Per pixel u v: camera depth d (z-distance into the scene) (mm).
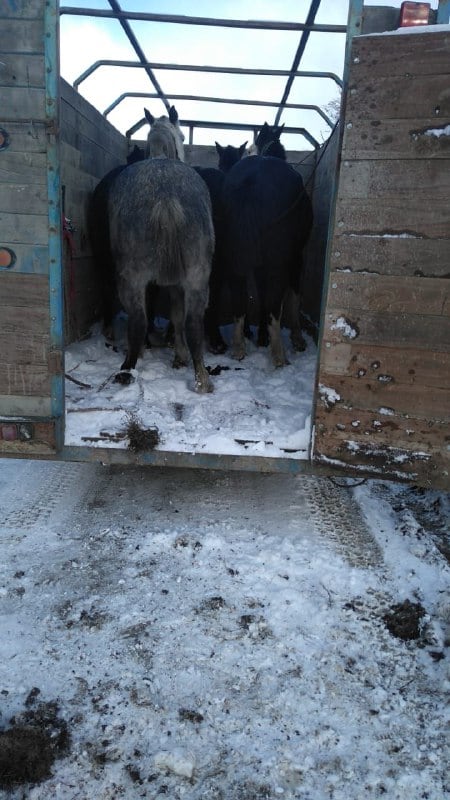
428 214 2330
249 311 6922
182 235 3686
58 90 2402
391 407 2570
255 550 3041
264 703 2117
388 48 2213
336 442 2680
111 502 3510
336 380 2596
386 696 2166
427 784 1834
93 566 2875
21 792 1785
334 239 2438
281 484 3820
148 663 2285
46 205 2514
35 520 3273
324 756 1926
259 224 4332
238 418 3424
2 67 2369
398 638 2465
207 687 2180
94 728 2000
